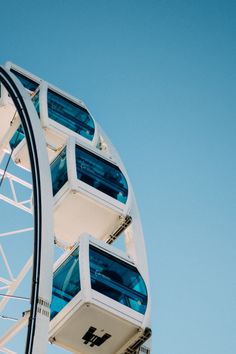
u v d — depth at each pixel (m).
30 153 20.80
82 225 24.77
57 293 20.95
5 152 26.34
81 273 20.55
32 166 20.34
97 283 20.84
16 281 21.12
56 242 22.61
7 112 26.50
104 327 20.45
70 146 24.66
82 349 21.12
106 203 24.06
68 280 20.92
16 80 23.34
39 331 17.02
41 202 19.39
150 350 20.95
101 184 24.58
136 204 25.55
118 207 24.31
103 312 20.08
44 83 28.42
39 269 18.02
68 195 23.72
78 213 24.31
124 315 20.28
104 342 20.94
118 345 21.05
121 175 25.39
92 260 21.36
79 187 23.61
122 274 21.56
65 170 24.19
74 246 21.84
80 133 27.91
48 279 17.98
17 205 23.89
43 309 17.44
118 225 24.62
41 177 20.08
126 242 24.72
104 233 25.00
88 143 27.78
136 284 21.61
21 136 27.20
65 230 24.92
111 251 22.06
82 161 24.69
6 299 21.20
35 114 22.17
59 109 28.08
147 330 20.56
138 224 24.94
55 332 20.50
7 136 24.97
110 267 21.53
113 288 21.03
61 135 27.12
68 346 21.00
